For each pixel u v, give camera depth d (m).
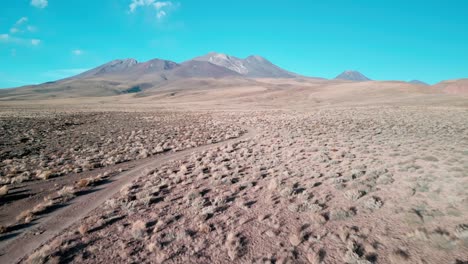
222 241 7.20
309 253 6.18
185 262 6.43
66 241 7.89
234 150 21.56
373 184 9.98
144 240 7.66
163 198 11.16
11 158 22.09
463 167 10.83
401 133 23.00
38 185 14.43
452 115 36.50
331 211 7.98
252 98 142.00
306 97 122.31
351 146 18.56
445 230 6.32
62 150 25.17
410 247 5.89
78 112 75.44
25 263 6.98
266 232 7.40
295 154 17.62
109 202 11.02
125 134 36.31
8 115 61.69
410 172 11.02
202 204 9.80
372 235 6.58
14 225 9.52
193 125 45.88
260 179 12.59
